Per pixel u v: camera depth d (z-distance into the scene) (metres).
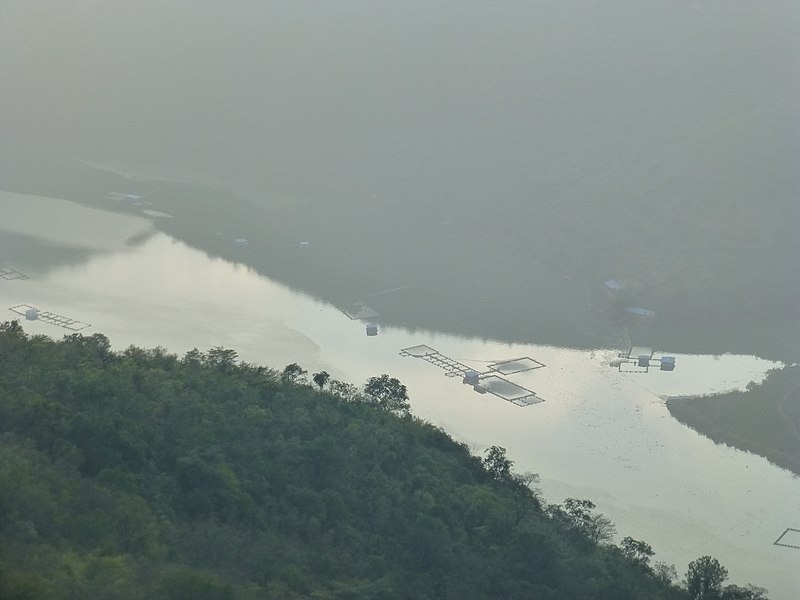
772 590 114.31
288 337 180.12
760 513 131.25
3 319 182.50
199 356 135.50
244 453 101.44
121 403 106.50
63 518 80.25
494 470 118.62
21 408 96.38
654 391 166.62
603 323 195.38
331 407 120.25
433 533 93.38
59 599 69.31
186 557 81.44
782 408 160.00
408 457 112.12
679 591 100.25
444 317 194.38
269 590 78.25
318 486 100.62
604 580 94.69
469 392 162.62
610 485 136.50
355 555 89.94
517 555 95.44
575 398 162.75
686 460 144.25
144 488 89.69
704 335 193.00
